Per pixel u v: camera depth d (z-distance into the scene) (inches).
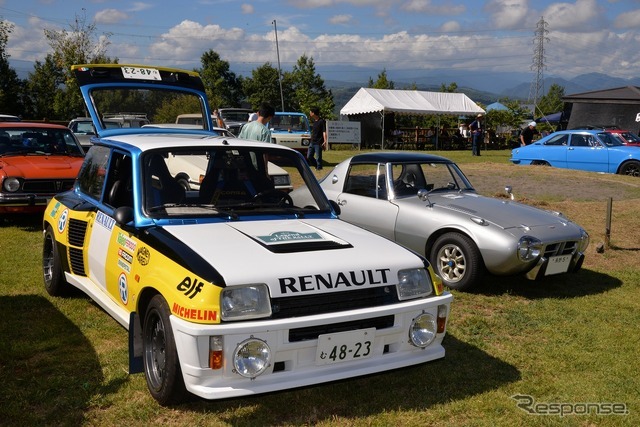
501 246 251.3
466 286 264.2
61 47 1418.6
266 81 2456.9
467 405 161.9
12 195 357.4
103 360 181.9
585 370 187.9
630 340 213.8
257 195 192.7
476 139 1084.5
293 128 851.4
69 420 146.8
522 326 225.9
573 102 1106.1
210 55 2476.6
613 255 343.9
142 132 235.6
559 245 261.6
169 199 179.5
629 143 723.4
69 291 238.7
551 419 155.9
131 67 258.8
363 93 1353.3
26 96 2066.9
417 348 157.3
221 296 136.0
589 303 257.9
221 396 135.0
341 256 154.8
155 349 156.5
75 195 229.8
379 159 307.7
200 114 277.0
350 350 146.0
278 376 140.3
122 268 172.2
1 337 197.5
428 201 287.9
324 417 154.5
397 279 155.2
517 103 1571.1
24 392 158.9
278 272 142.6
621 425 154.3
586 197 534.0
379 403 162.7
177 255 148.3
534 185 590.2
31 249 321.4
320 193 201.9
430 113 1336.1
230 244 154.7
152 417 149.6
